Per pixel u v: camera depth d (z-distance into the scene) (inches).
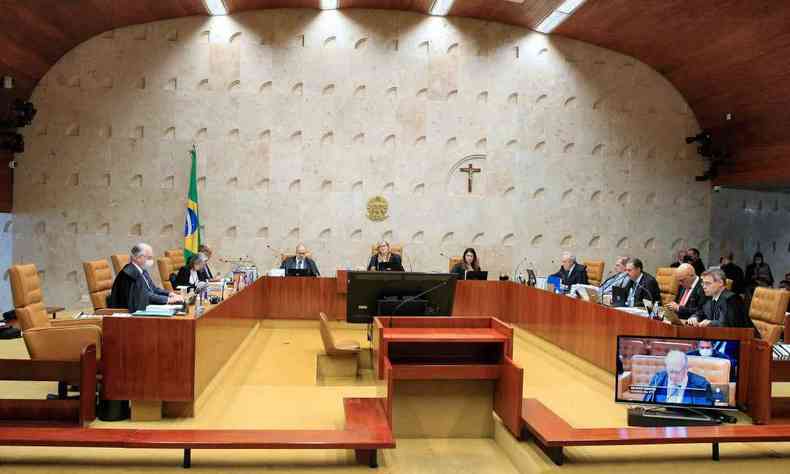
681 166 492.7
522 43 470.0
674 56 449.4
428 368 178.4
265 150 450.0
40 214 438.6
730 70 425.1
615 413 212.8
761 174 452.1
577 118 476.7
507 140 468.4
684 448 174.4
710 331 209.5
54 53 423.8
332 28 454.0
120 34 439.5
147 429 170.9
